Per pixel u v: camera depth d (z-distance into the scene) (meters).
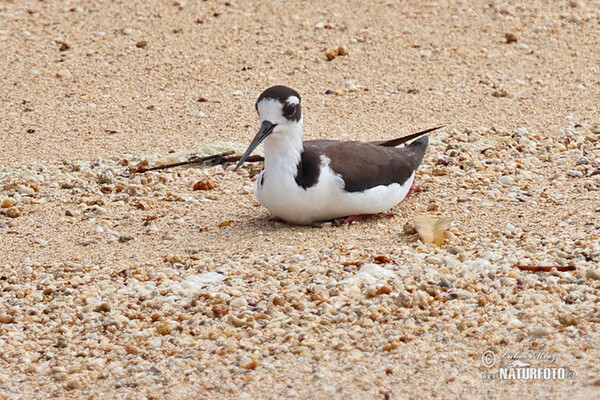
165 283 10.78
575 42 19.31
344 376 8.95
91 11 20.53
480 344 9.34
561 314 9.65
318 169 11.90
